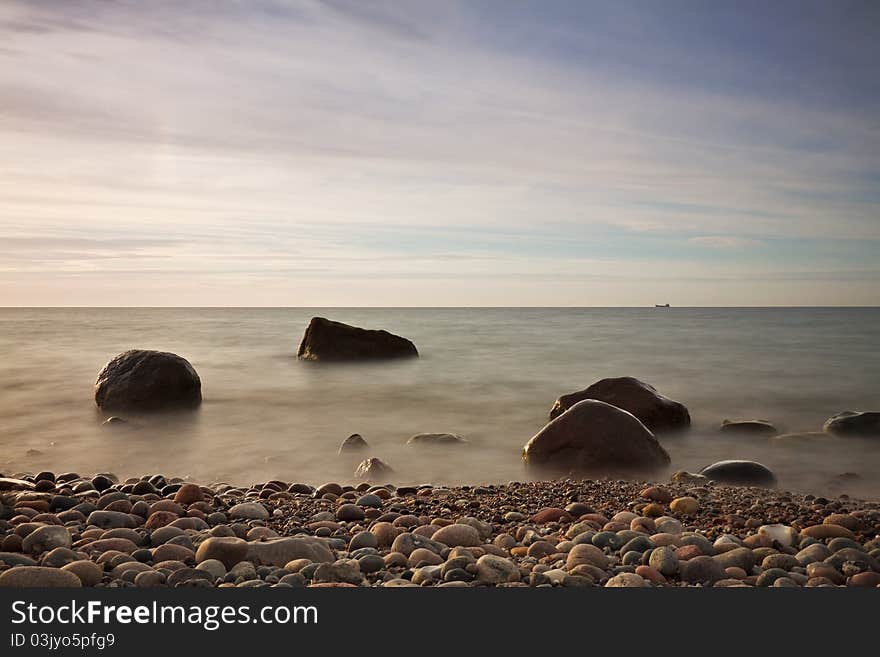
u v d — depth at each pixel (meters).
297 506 6.11
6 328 38.81
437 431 11.48
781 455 9.74
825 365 20.33
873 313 88.81
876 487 8.16
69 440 10.70
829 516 5.71
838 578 4.22
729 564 4.37
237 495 6.80
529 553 4.57
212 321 52.31
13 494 5.82
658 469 8.31
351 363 20.22
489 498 6.69
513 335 31.97
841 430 10.76
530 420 12.49
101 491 6.57
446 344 26.81
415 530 4.89
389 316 72.12
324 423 12.10
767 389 16.14
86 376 17.55
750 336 31.48
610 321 51.94
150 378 12.82
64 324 45.66
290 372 18.41
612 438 8.40
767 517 5.91
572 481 7.71
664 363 20.77
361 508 5.79
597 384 11.45
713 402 14.52
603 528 5.19
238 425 11.89
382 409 13.51
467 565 4.11
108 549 4.34
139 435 11.09
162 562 4.08
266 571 4.09
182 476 8.72
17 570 3.76
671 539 4.70
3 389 15.49
